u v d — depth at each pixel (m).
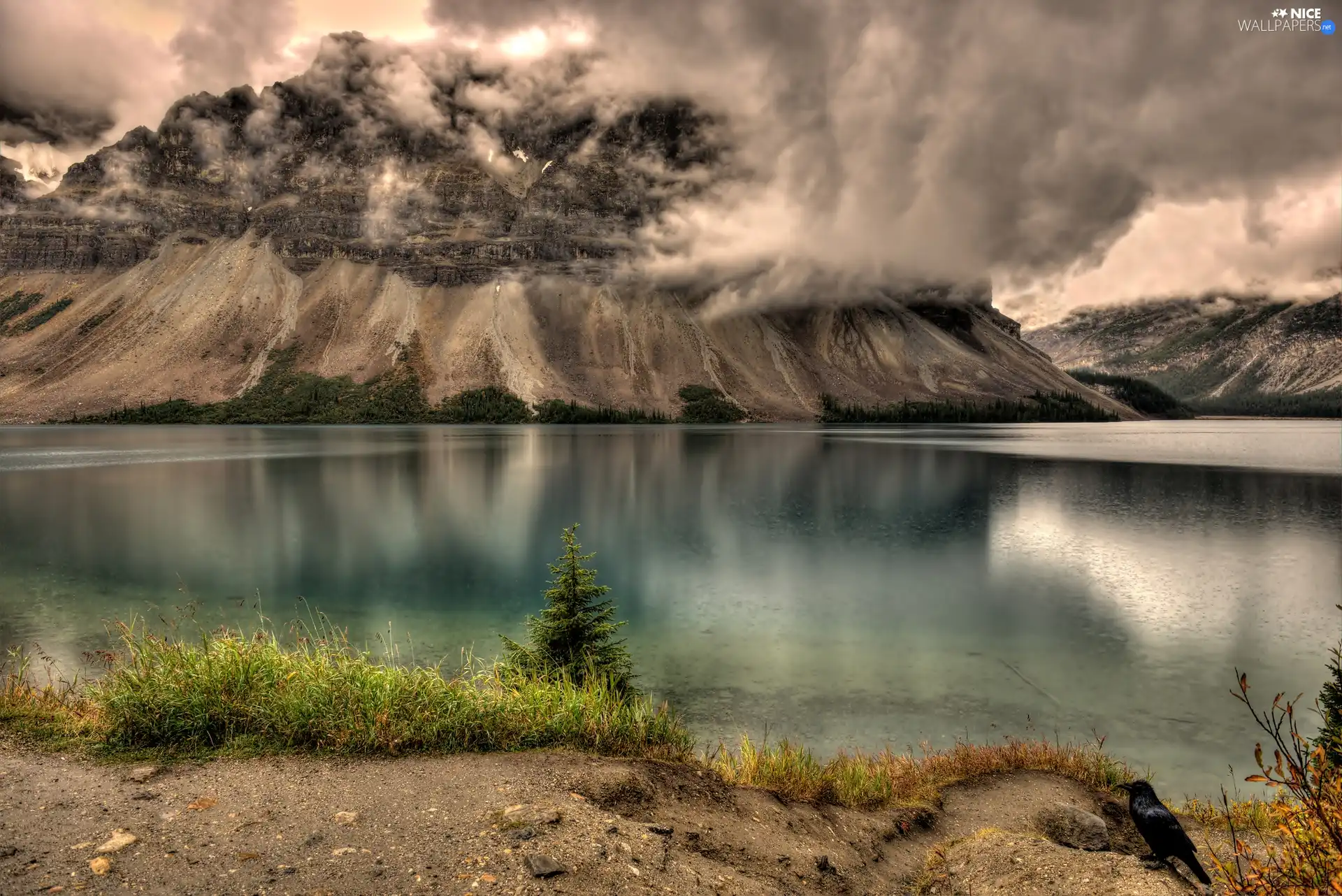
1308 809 4.19
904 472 112.94
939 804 11.37
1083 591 38.16
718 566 43.94
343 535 53.97
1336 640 29.75
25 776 6.93
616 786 7.47
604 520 63.03
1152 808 7.64
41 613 31.42
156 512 64.00
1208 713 22.02
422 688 8.91
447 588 37.44
